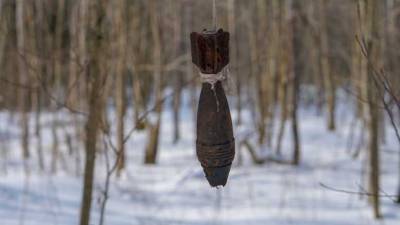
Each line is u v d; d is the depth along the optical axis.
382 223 8.43
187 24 16.39
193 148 16.45
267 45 15.06
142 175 12.21
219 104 2.13
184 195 10.33
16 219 7.84
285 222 8.41
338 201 9.85
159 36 14.65
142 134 16.97
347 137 18.27
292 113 14.12
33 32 12.43
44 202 9.06
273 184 11.41
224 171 2.19
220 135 2.15
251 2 16.22
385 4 12.34
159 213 8.88
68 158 13.65
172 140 17.98
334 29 18.42
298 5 14.97
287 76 14.86
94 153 5.12
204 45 2.07
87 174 5.12
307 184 11.37
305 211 8.99
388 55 11.32
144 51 14.70
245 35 18.31
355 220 8.68
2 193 9.24
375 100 8.62
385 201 9.78
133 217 8.41
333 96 19.47
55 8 14.16
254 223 8.38
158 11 14.75
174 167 13.46
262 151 14.03
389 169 13.41
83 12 10.06
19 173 11.63
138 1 13.55
